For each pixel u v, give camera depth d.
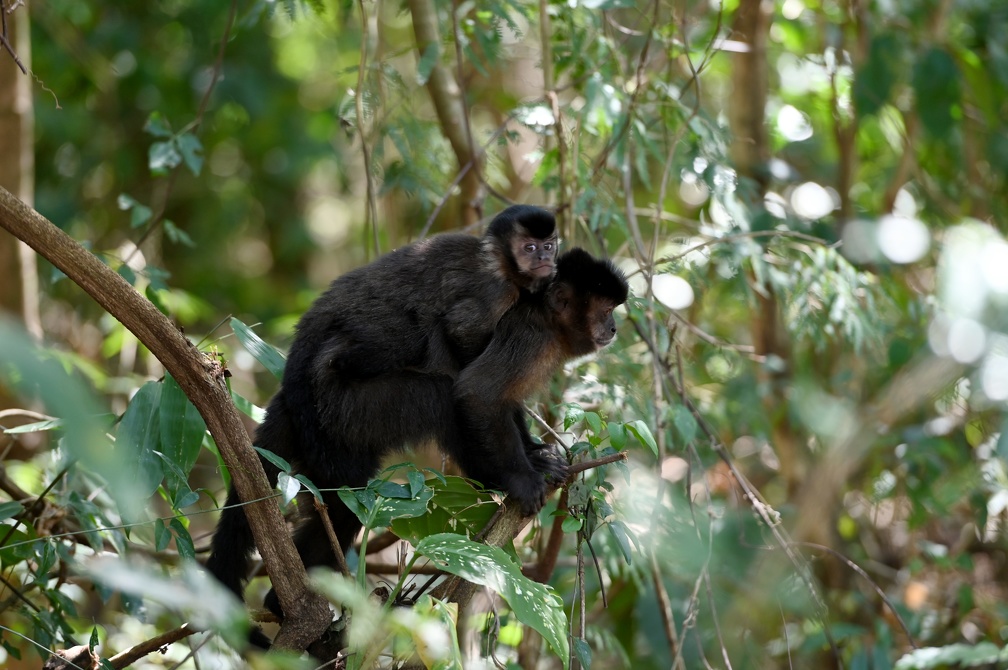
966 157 15.73
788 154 17.38
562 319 9.58
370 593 7.78
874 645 11.86
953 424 13.24
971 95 15.47
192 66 22.20
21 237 6.27
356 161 20.91
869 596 13.54
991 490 12.60
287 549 7.01
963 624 12.65
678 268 11.68
